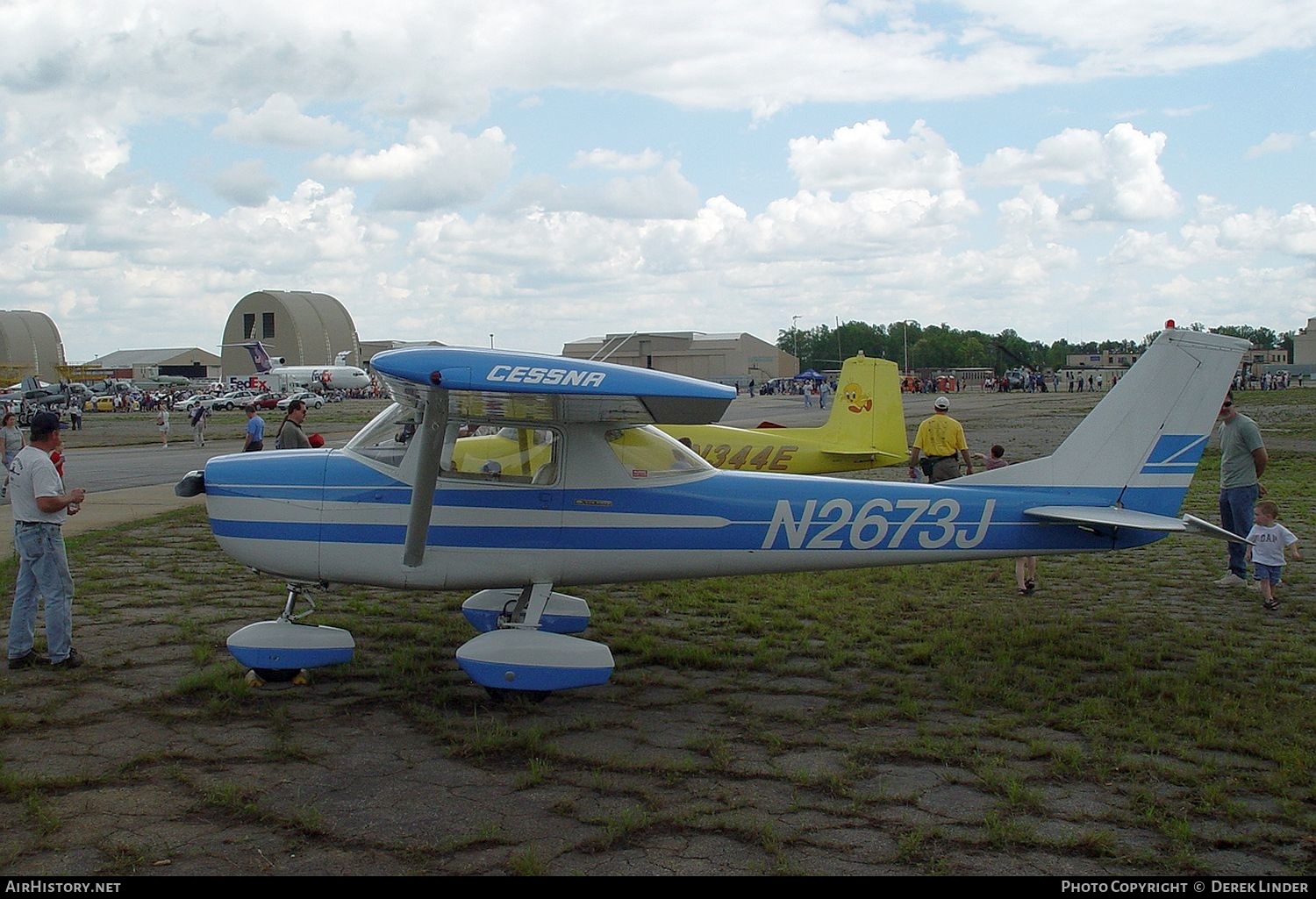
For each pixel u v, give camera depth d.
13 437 14.82
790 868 3.55
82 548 9.84
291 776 4.31
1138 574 9.40
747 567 6.27
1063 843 3.79
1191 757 4.69
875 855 3.68
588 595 8.26
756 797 4.20
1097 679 5.93
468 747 4.67
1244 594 8.45
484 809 4.02
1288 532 7.82
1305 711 5.29
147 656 6.07
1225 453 8.73
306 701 5.37
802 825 3.92
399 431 6.00
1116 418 6.60
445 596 7.98
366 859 3.57
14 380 85.88
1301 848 3.80
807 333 154.50
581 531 5.97
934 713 5.35
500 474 5.92
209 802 3.98
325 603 7.63
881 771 4.52
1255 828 3.97
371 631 6.79
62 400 47.91
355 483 5.88
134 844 3.62
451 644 6.61
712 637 6.99
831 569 6.40
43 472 5.59
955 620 7.38
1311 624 7.35
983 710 5.42
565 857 3.62
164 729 4.85
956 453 10.82
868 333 154.88
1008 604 8.04
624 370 5.14
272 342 118.06
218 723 4.97
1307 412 37.91
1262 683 5.77
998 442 25.06
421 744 4.76
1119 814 4.07
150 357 141.25
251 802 4.02
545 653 5.35
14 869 3.42
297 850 3.62
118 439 32.06
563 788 4.27
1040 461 6.61
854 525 6.30
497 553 5.92
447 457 5.92
